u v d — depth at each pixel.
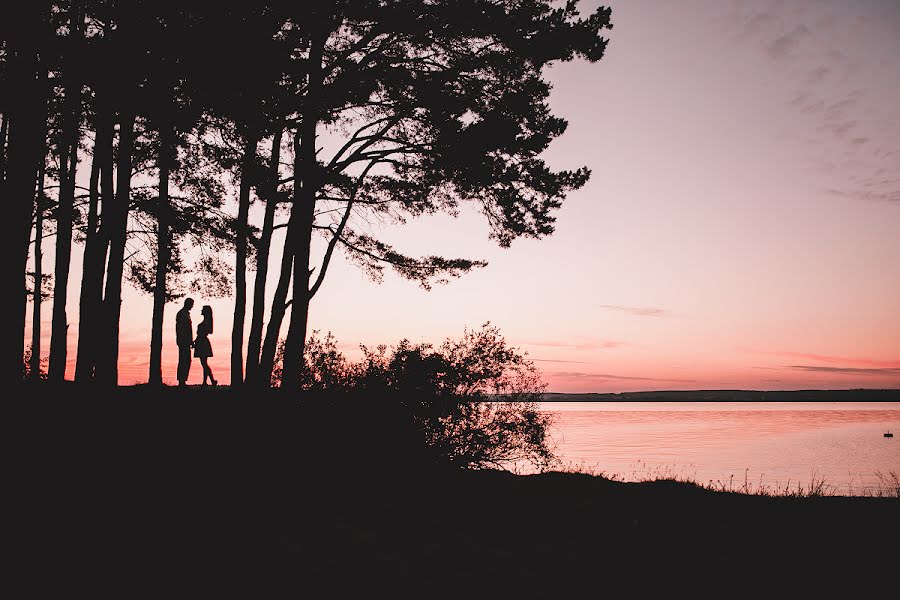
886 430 113.00
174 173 17.98
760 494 12.09
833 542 7.89
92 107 12.37
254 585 5.85
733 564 6.92
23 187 10.98
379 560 6.82
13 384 10.76
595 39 15.28
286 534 7.68
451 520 8.93
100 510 8.03
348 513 9.02
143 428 12.11
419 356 14.71
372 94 15.49
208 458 11.05
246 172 15.25
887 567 6.84
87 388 15.62
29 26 10.63
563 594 5.92
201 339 17.27
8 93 10.74
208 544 7.03
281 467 11.15
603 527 8.68
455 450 14.52
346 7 14.12
